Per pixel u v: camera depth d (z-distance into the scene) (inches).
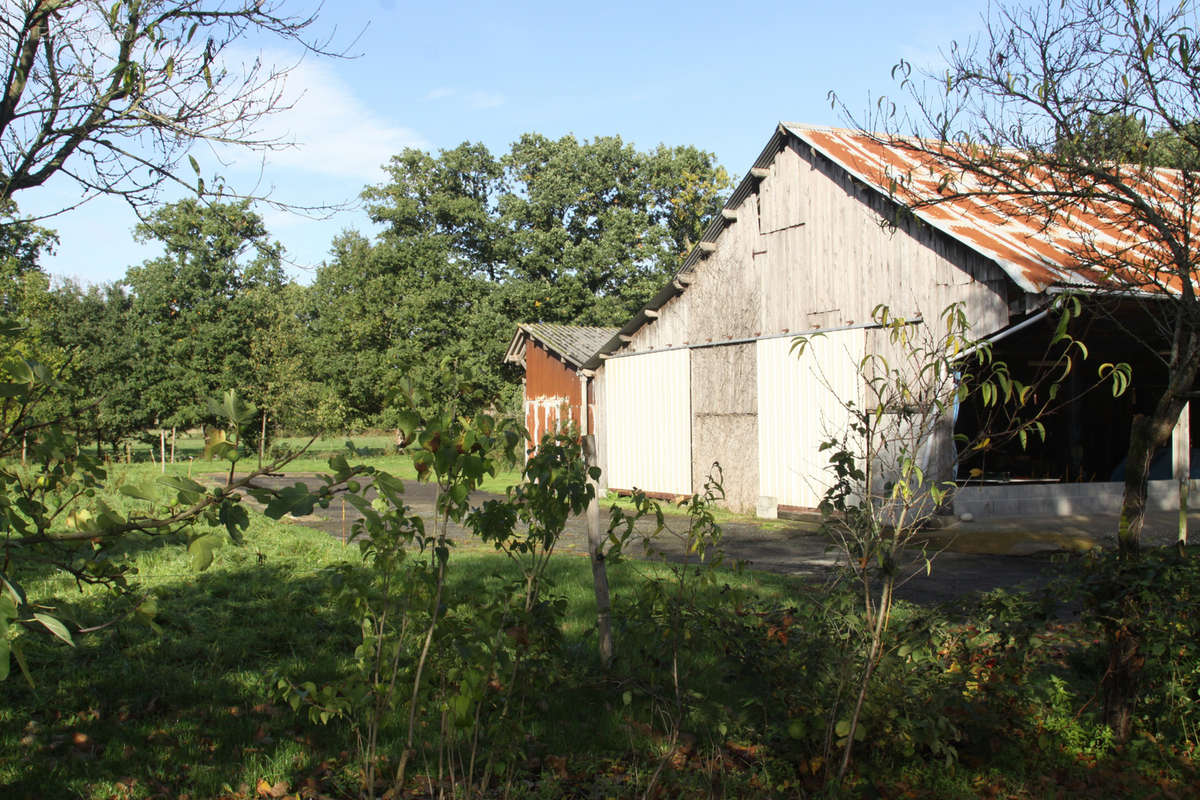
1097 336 654.5
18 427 123.9
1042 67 266.8
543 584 194.7
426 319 1646.2
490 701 183.6
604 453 943.0
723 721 198.8
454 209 1759.4
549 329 1127.6
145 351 1608.0
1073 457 761.6
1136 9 249.3
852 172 629.9
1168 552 206.5
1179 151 259.3
